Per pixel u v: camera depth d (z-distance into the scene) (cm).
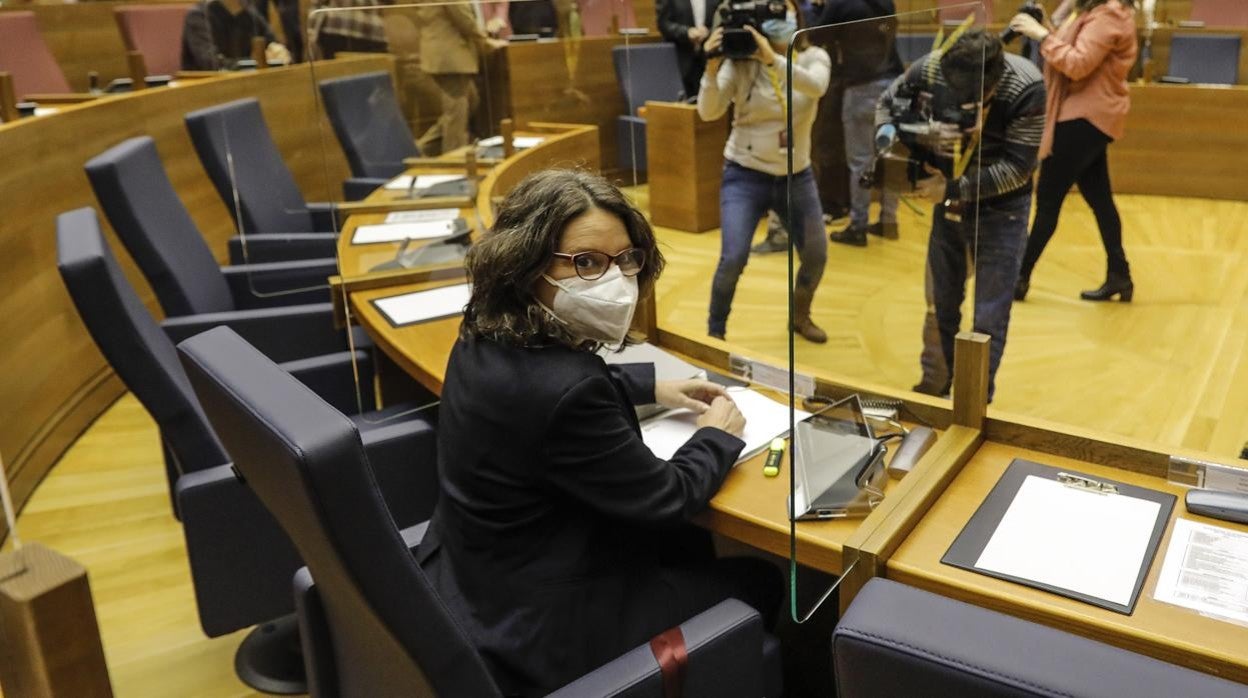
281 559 198
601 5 315
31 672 101
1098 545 138
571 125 314
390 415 235
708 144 541
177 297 264
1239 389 321
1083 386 326
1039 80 246
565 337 140
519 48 294
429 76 280
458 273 274
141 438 346
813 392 155
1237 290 423
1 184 300
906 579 135
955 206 168
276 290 318
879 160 144
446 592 142
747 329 377
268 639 231
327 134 273
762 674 138
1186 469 152
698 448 154
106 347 185
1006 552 138
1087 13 366
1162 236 519
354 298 258
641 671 125
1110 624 122
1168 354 353
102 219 367
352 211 279
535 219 137
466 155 288
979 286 261
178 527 288
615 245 140
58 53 518
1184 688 80
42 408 321
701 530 174
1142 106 598
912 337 163
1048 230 400
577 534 139
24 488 301
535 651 135
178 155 419
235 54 531
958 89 161
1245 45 614
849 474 148
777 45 303
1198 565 133
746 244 326
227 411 116
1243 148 580
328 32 269
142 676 224
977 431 167
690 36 521
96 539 282
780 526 144
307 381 244
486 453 136
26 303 313
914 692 87
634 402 176
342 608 125
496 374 136
